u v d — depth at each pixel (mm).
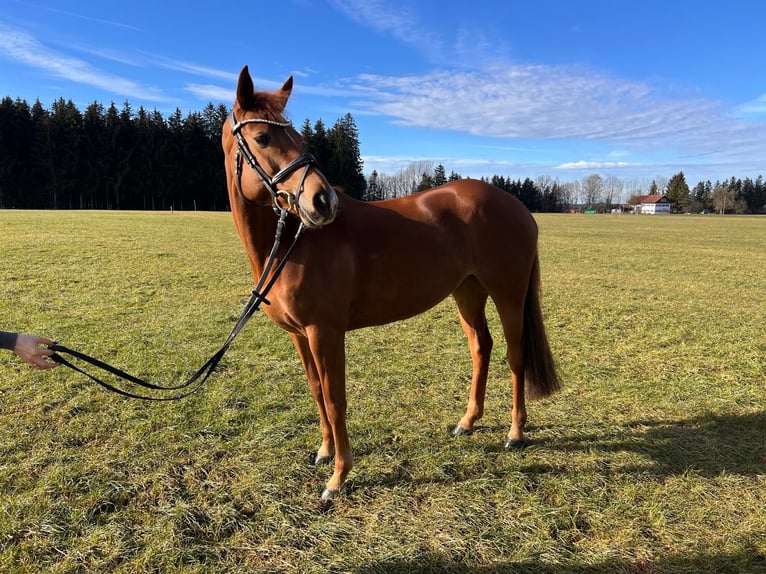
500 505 2678
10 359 4637
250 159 2488
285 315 2730
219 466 3020
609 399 4078
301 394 4109
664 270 11594
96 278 8742
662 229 30094
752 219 52844
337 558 2275
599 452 3223
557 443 3371
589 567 2234
